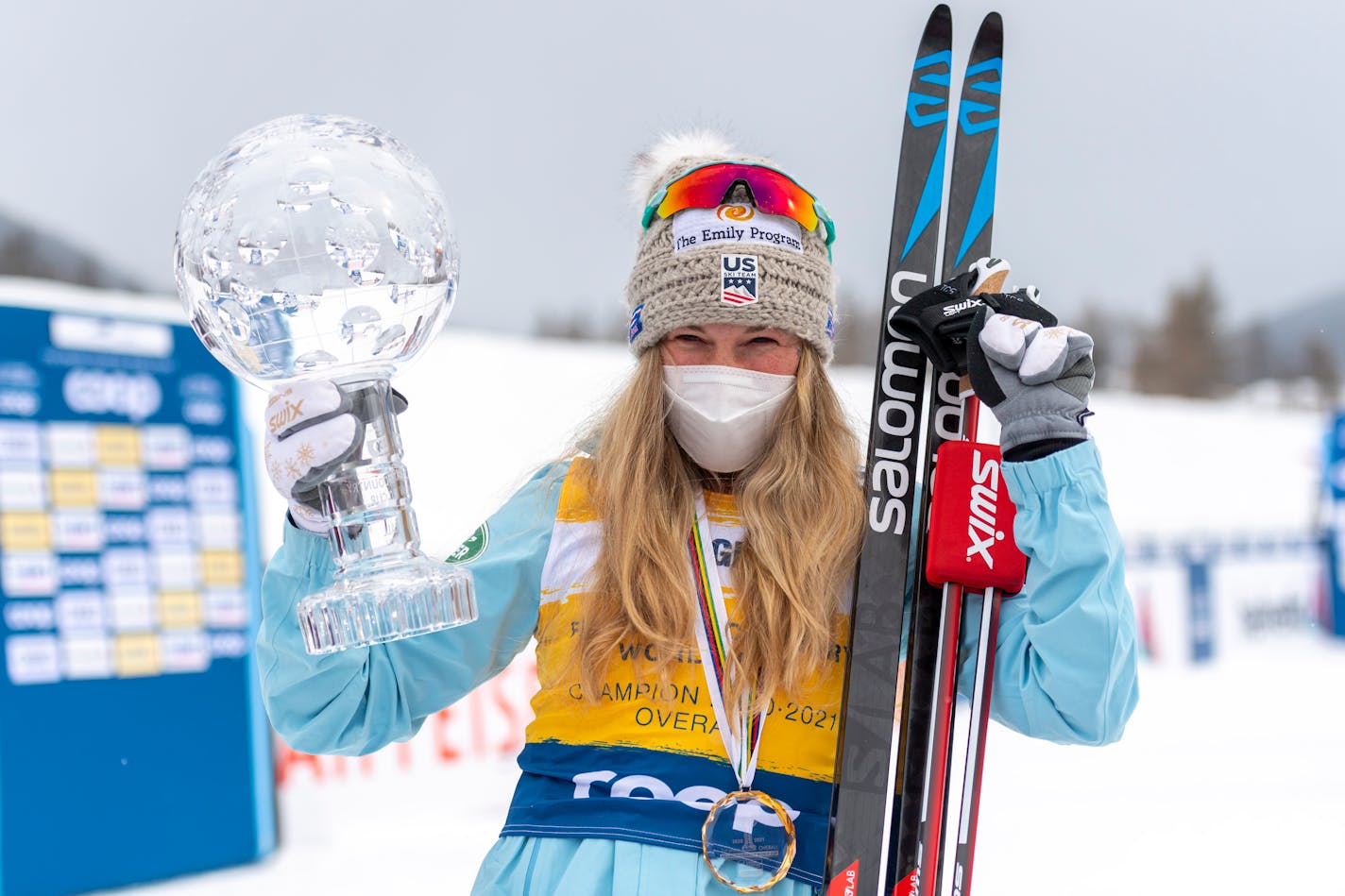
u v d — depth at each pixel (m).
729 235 1.56
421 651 1.53
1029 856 6.02
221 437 5.53
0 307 4.94
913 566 1.65
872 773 1.49
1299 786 7.56
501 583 1.56
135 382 5.29
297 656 1.41
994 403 1.50
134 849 5.03
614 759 1.44
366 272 1.23
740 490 1.61
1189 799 7.21
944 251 1.78
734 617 1.51
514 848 1.47
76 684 4.99
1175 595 9.38
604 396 1.75
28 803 4.80
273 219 1.21
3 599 4.85
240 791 5.34
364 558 1.25
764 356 1.58
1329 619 10.24
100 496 5.14
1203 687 9.30
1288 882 5.75
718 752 1.44
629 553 1.49
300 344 1.25
